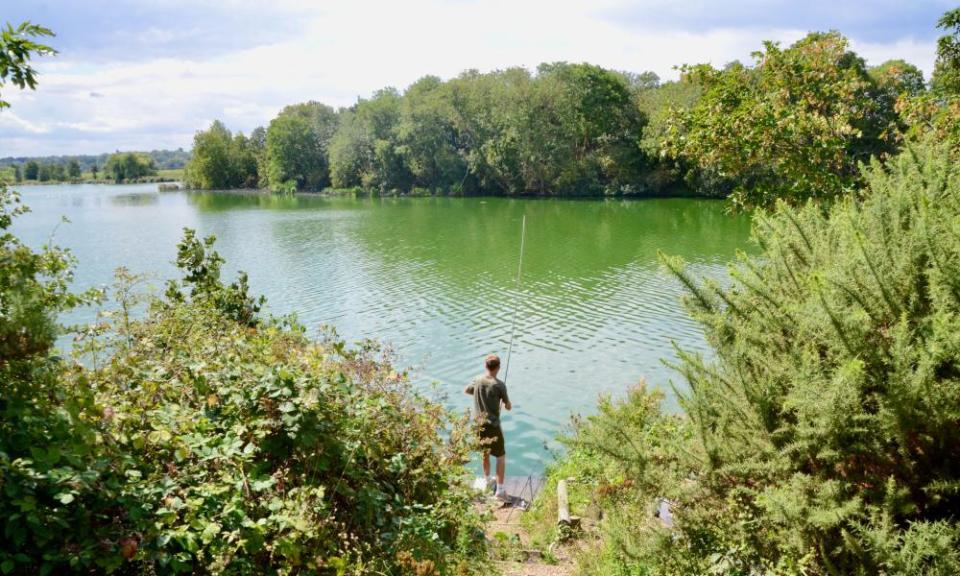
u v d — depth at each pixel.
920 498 2.82
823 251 3.66
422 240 37.59
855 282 3.06
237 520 3.24
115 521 2.87
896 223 3.12
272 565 3.39
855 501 2.71
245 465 3.79
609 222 45.12
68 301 4.88
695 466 3.49
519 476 9.52
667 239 35.44
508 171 73.06
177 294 6.83
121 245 35.78
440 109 77.38
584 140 73.19
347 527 4.12
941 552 2.43
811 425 3.03
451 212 55.69
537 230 41.09
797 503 2.90
